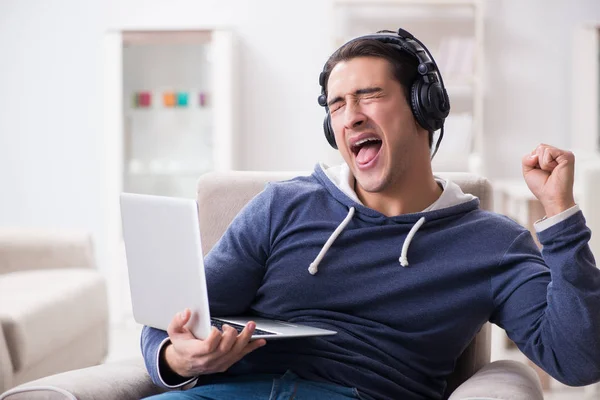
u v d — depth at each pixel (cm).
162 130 511
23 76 530
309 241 161
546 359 147
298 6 526
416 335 156
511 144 530
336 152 525
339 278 158
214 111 498
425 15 523
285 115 530
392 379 154
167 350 141
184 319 136
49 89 531
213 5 528
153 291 146
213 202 190
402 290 156
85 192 532
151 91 508
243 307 164
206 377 157
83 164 532
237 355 133
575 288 140
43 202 533
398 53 159
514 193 416
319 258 158
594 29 510
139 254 147
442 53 505
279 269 161
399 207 164
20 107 531
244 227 165
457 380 175
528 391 138
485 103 529
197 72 507
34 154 532
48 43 529
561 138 529
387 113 157
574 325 140
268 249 164
